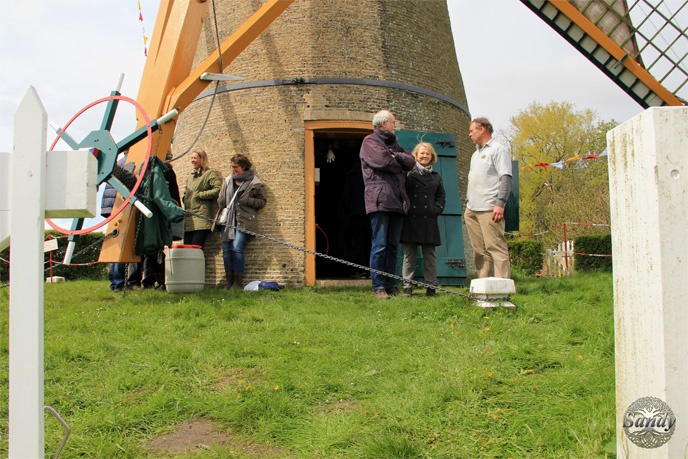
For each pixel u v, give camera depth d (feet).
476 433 9.50
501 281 17.46
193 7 26.35
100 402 11.05
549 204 89.51
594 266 40.96
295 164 30.42
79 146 21.24
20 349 6.16
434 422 9.86
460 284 30.22
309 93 30.83
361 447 9.09
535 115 104.01
